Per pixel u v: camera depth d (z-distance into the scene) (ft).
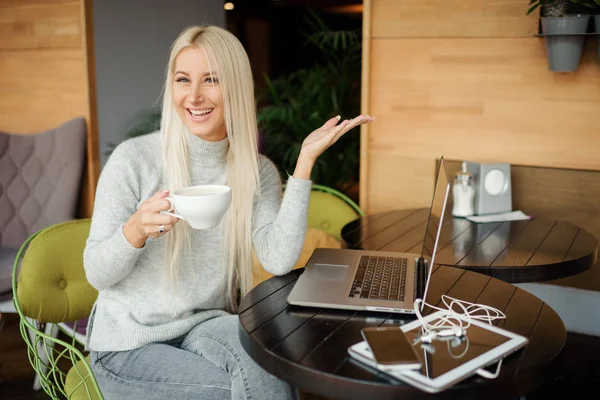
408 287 4.56
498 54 8.05
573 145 7.79
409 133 8.84
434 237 4.84
